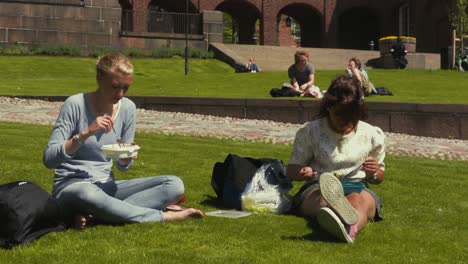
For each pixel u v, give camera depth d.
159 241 4.85
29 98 18.02
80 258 4.39
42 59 35.16
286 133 13.80
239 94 18.83
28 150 9.34
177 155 9.55
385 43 39.41
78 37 39.75
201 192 6.96
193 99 16.89
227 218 5.65
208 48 43.72
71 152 5.10
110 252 4.54
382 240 5.11
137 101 17.30
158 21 45.06
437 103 15.88
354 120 5.57
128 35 41.41
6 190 4.73
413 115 15.90
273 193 6.02
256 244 4.86
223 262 4.38
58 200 5.17
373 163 5.65
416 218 6.10
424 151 12.23
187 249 4.67
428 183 8.11
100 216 5.24
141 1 50.38
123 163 5.40
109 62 5.15
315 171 5.73
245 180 6.14
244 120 16.17
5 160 8.45
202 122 15.14
